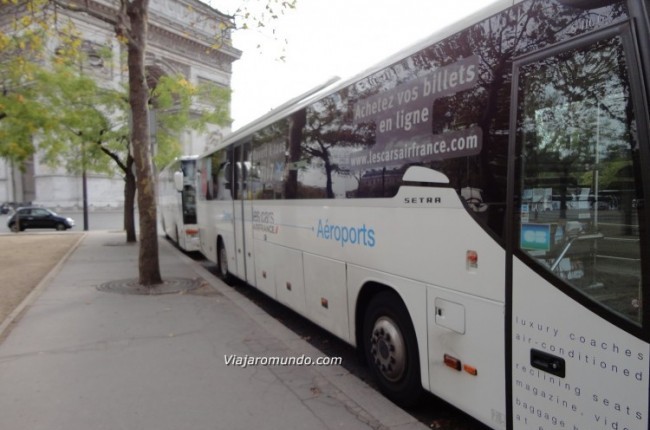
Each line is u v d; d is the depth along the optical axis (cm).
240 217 922
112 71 2022
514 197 288
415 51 386
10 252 1633
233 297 865
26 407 412
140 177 965
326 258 547
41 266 1296
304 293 616
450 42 347
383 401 422
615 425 229
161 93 1866
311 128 588
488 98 312
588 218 246
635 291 222
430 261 364
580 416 246
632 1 226
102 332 636
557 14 268
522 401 281
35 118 1520
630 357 222
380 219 432
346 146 497
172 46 3519
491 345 305
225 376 481
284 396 432
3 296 884
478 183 317
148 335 623
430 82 367
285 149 676
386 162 423
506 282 292
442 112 353
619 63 233
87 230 3028
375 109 442
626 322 224
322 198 555
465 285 327
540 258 270
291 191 654
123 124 1875
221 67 4000
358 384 461
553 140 267
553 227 264
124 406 413
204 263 1505
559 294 258
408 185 390
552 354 262
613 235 233
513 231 288
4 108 1457
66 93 1642
